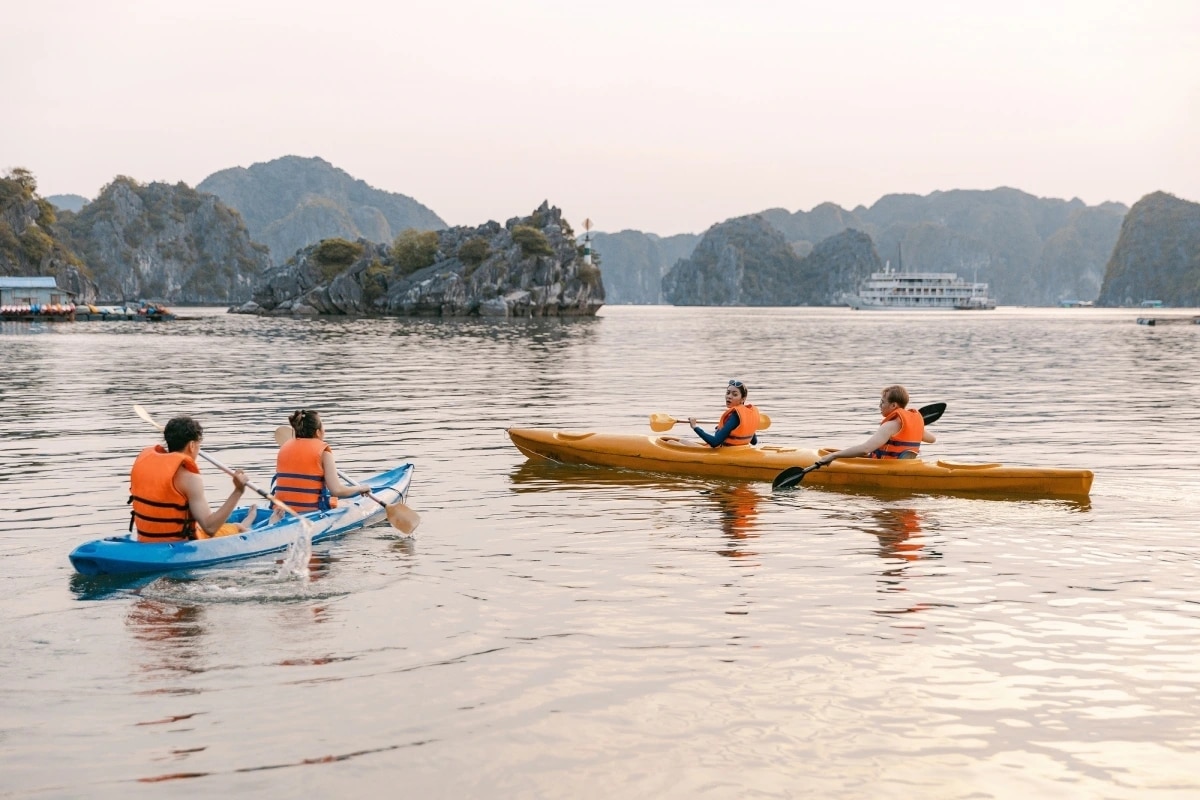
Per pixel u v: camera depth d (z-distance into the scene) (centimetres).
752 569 796
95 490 1148
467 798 414
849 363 3981
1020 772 440
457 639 617
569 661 577
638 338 6925
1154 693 533
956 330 9438
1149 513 1040
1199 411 2106
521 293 14462
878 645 608
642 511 1046
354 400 2308
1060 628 644
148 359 4016
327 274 15288
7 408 2092
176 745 463
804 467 1215
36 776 432
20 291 11456
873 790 423
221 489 1166
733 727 485
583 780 430
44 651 595
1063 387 2770
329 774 435
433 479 1249
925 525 977
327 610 680
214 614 671
